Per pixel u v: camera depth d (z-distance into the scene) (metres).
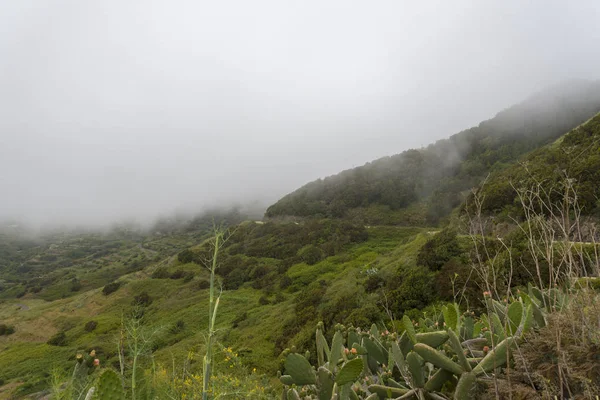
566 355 1.49
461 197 55.97
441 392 1.95
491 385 1.65
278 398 4.11
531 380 1.55
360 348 2.61
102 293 45.91
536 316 1.98
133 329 3.19
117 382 1.87
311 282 34.22
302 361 2.05
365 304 16.55
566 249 1.81
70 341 28.45
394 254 27.48
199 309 31.42
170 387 3.44
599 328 1.49
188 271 48.09
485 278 1.98
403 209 64.19
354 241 47.62
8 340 36.66
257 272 43.09
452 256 15.77
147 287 45.09
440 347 2.38
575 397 1.43
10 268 105.56
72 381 1.96
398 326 11.60
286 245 50.44
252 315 27.52
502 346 1.73
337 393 1.89
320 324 2.31
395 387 2.19
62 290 70.69
